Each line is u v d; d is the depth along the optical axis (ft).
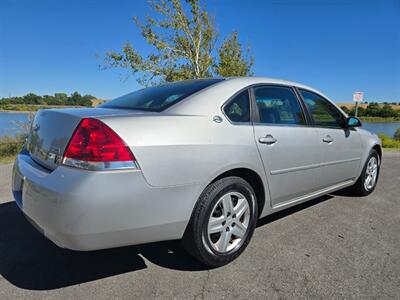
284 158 9.55
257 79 9.93
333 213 12.52
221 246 8.12
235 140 8.14
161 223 6.92
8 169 20.80
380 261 8.62
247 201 8.65
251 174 8.82
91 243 6.26
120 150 6.30
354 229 10.88
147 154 6.58
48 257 8.73
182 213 7.18
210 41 43.19
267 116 9.49
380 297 7.01
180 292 7.14
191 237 7.59
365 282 7.59
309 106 11.32
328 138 11.55
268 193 9.31
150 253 9.02
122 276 7.80
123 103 9.55
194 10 40.52
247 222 8.75
